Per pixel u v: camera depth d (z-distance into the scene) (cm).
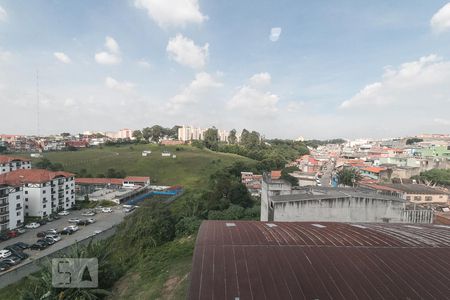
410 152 13988
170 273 2923
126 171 12094
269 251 1764
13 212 5691
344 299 1334
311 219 3412
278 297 1346
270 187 4166
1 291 3234
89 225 6228
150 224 4547
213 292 1378
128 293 2714
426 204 6319
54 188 7000
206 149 17350
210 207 5534
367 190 4441
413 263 1617
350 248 1811
